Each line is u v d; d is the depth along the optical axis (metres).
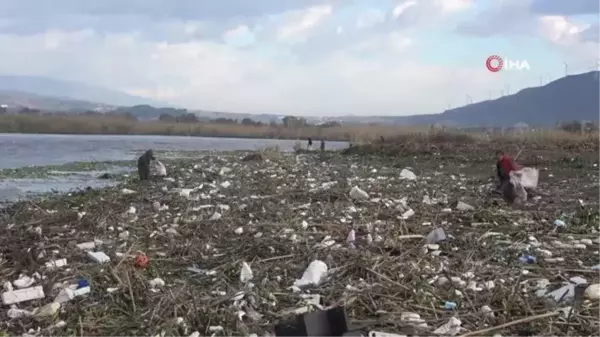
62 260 10.19
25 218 15.41
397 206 15.99
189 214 15.41
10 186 26.11
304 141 96.19
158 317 7.29
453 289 8.48
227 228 13.23
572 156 37.47
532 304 7.73
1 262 10.28
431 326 7.15
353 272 9.29
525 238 12.24
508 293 7.96
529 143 44.91
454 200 17.59
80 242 12.09
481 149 43.34
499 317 7.27
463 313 7.56
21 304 8.19
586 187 22.41
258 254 10.75
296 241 11.52
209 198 18.78
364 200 17.47
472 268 9.67
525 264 10.07
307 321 5.68
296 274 9.51
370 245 10.90
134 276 9.15
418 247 10.88
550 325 6.88
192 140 117.44
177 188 21.73
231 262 10.08
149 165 26.52
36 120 145.12
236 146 82.44
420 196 18.95
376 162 38.34
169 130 155.25
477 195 19.25
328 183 23.03
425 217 14.42
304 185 22.61
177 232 12.95
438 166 34.50
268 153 42.00
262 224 13.34
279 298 8.26
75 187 25.42
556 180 25.48
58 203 18.09
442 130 51.03
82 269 9.62
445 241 11.52
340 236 12.11
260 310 7.78
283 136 127.31
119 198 18.67
